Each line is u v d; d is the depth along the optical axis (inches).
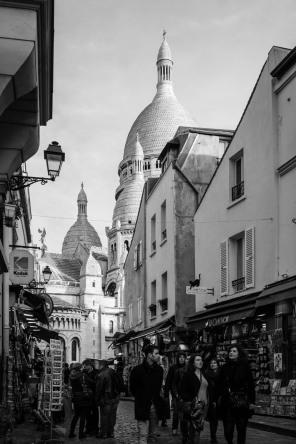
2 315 713.0
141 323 1344.7
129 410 894.4
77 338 4758.9
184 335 984.9
